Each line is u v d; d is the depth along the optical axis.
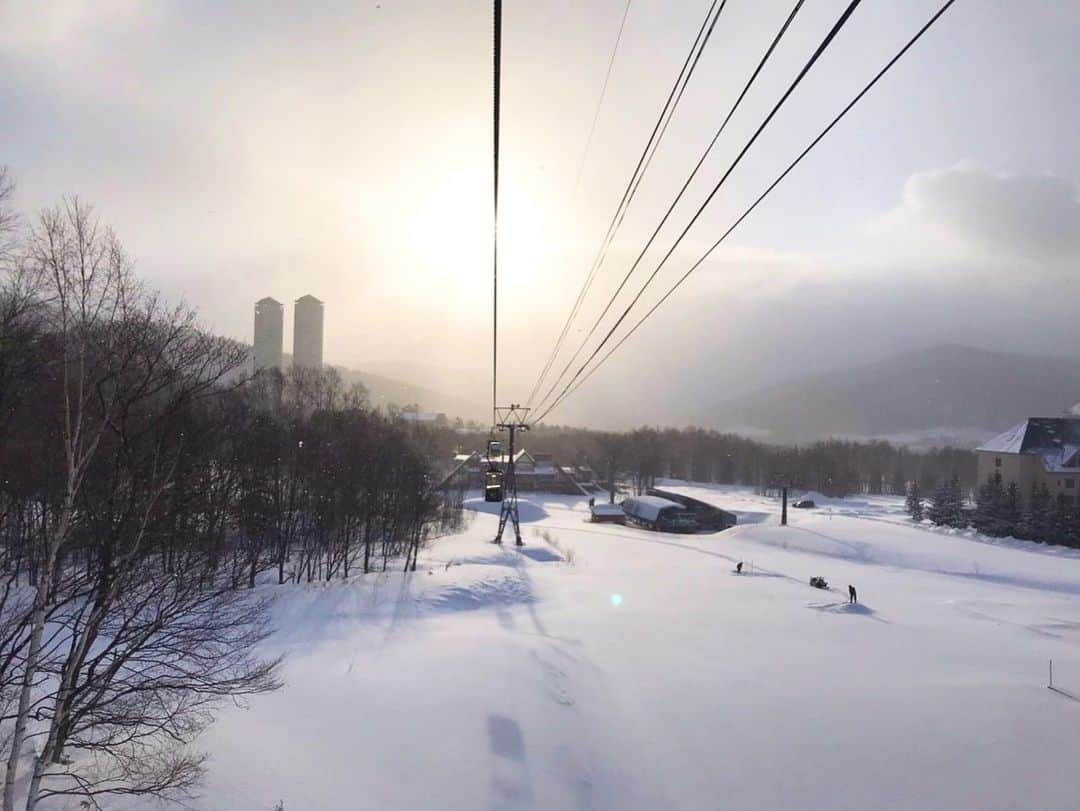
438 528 70.94
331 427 47.03
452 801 11.99
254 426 28.31
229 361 10.12
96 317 8.69
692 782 14.15
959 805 13.62
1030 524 70.19
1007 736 17.02
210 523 13.30
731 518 91.00
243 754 11.95
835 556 64.00
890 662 24.44
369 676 18.56
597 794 13.33
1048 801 13.79
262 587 33.81
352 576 41.62
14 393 8.54
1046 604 40.59
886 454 176.75
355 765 12.60
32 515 9.22
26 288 8.13
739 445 177.62
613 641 25.95
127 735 11.15
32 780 8.16
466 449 168.12
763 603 37.78
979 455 94.75
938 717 18.30
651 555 62.81
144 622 10.09
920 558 60.03
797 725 17.38
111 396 9.21
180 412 10.06
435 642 24.08
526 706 17.16
